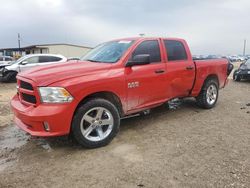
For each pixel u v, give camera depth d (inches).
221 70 302.4
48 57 658.2
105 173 151.3
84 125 181.9
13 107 191.3
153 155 173.6
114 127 191.8
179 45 255.9
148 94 219.9
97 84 183.0
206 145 189.5
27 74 185.9
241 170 151.8
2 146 195.9
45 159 171.3
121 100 200.5
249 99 364.5
